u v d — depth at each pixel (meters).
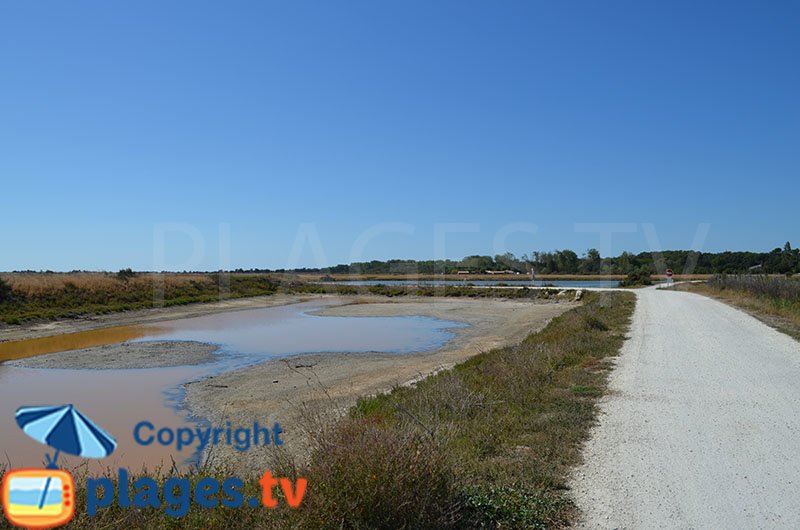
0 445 9.38
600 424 8.22
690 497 5.65
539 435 7.61
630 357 13.81
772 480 6.04
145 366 17.78
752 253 61.09
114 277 42.38
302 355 19.81
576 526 5.14
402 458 4.94
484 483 5.91
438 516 4.88
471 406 8.96
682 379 11.13
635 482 6.05
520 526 5.10
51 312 30.92
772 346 15.02
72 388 14.52
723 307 27.39
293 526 4.57
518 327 28.53
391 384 13.86
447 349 21.34
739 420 8.29
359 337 25.45
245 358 19.30
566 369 12.25
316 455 5.32
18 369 17.36
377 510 4.66
